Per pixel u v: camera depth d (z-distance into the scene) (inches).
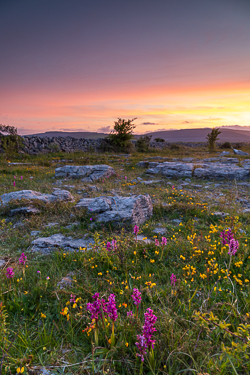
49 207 281.7
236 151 1163.9
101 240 204.7
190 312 104.0
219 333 87.8
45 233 227.5
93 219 248.4
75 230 232.4
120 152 1250.6
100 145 1277.1
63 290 122.1
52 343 92.4
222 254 162.1
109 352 85.3
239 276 130.0
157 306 111.0
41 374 77.2
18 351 87.7
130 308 113.5
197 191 416.8
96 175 529.7
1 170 592.4
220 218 260.2
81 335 98.0
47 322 106.6
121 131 1277.1
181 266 153.8
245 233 200.5
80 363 82.1
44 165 744.3
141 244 186.2
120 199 274.2
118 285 133.8
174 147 1616.6
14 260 176.2
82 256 168.1
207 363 75.7
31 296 123.9
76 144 1227.9
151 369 76.1
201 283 129.8
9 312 113.3
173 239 201.6
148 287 122.3
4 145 870.4
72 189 417.4
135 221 242.7
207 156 1018.7
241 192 404.8
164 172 565.6
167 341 88.1
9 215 273.1
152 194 381.7
